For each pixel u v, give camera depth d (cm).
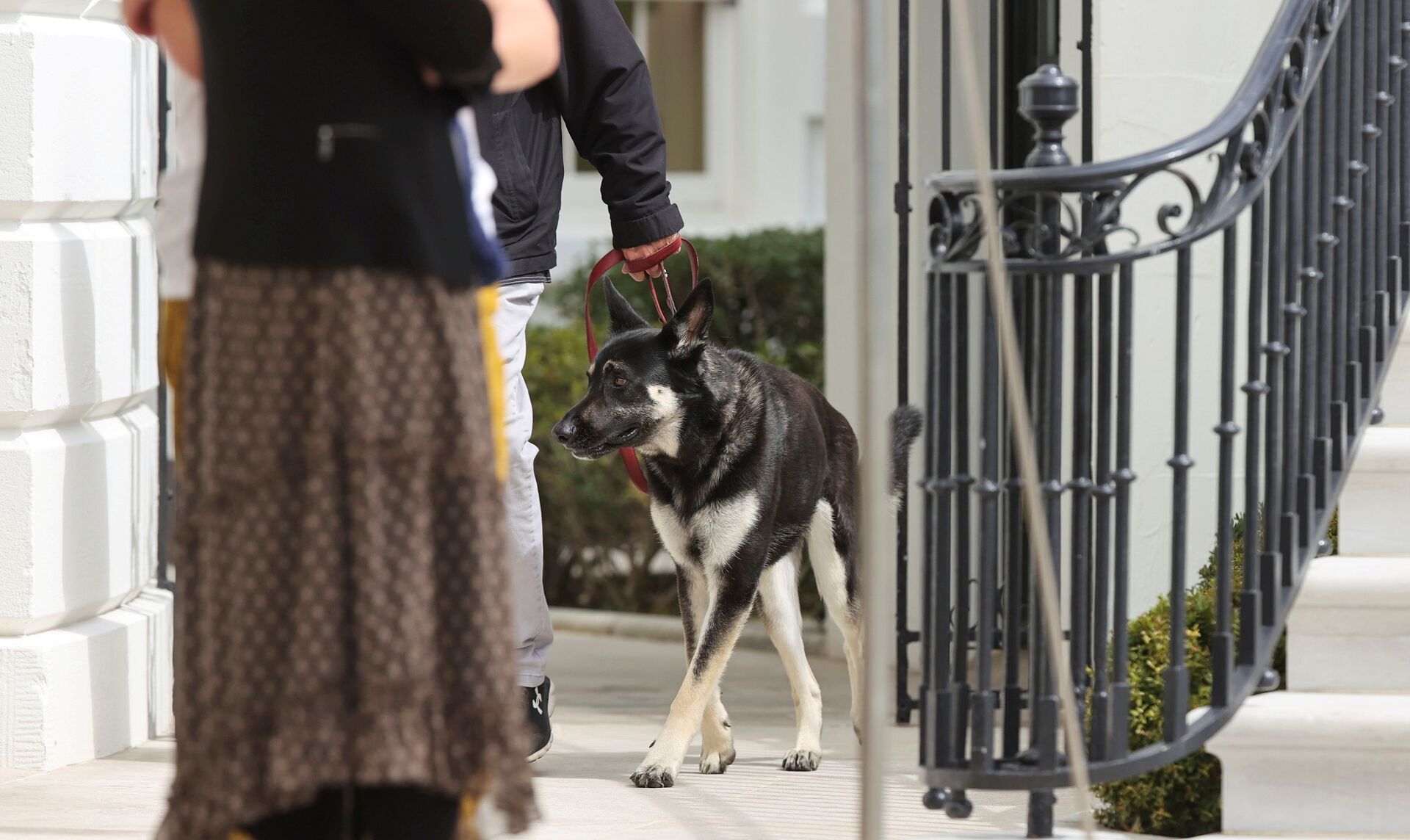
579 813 660
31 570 732
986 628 511
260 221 359
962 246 520
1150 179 889
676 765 732
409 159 364
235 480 357
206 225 366
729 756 783
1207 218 528
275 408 357
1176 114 900
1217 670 539
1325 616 571
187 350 370
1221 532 546
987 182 435
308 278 357
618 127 772
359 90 361
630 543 1471
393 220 359
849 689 1084
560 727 930
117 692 787
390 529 356
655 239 782
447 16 356
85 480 768
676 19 2244
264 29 362
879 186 375
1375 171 653
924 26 1044
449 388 364
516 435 736
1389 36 672
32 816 638
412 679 354
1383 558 606
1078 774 459
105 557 786
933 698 522
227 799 351
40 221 746
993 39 814
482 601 364
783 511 812
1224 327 550
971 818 642
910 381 1069
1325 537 621
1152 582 888
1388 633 568
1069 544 899
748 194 2242
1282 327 578
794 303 1631
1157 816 585
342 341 355
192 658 363
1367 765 533
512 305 741
